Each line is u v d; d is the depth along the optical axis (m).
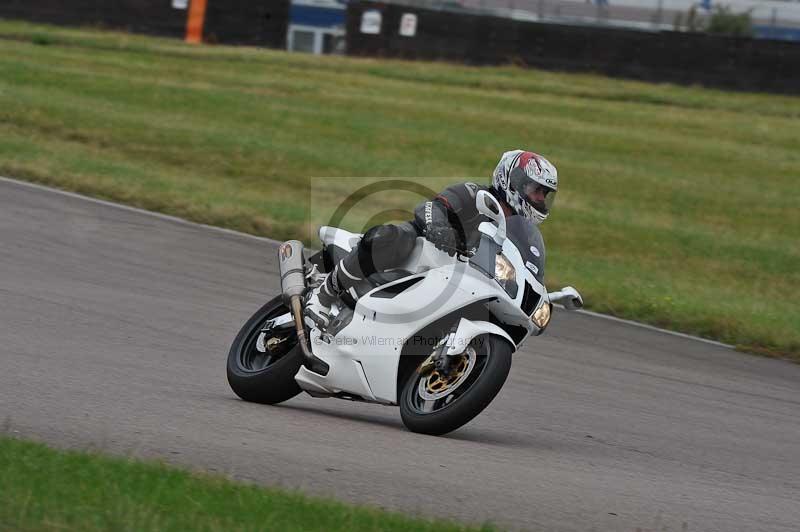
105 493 14.48
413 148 68.25
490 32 96.44
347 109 77.38
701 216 61.00
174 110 70.31
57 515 13.52
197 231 44.56
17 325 27.09
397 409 25.70
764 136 82.69
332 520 14.43
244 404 22.55
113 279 34.81
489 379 20.19
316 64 92.50
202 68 86.38
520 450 20.91
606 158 72.44
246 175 57.34
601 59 95.44
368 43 97.56
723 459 22.69
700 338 37.56
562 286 41.97
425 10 96.75
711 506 18.30
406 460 18.77
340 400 25.83
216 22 96.94
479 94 87.62
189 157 59.25
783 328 39.03
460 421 20.44
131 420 19.39
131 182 51.38
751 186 69.38
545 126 79.31
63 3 97.88
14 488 14.25
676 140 79.44
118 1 97.62
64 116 63.91
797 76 92.69
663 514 17.30
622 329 37.28
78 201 46.97
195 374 24.97
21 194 46.72
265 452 18.20
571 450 21.67
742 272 50.09
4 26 95.00
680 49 94.00
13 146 55.88
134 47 91.75
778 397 30.52
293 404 24.09
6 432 17.48
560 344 33.97
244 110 73.06
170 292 34.12
